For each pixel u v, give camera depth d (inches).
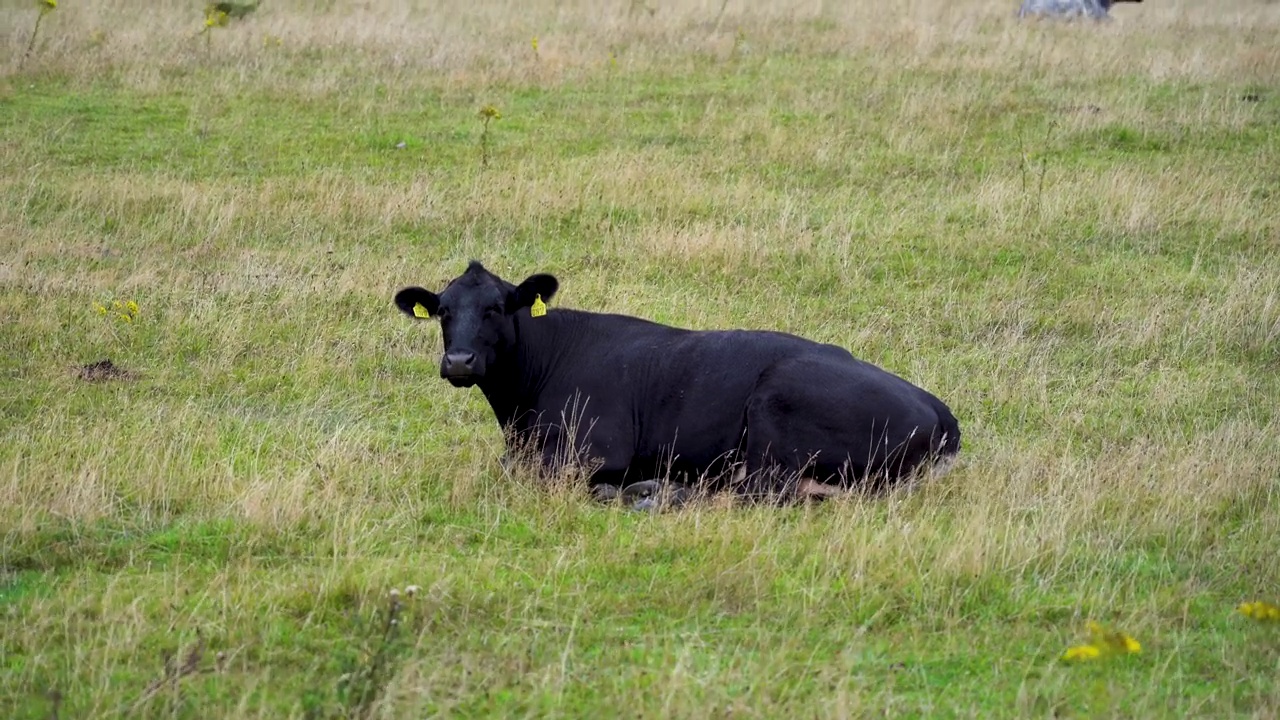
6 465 1294.3
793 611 1062.4
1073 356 1780.3
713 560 1135.0
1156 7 4493.1
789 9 4015.8
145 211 2287.2
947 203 2385.6
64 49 3243.1
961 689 957.2
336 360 1731.1
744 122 2829.7
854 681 953.5
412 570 1111.0
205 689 929.5
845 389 1321.4
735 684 938.1
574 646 1006.4
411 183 2454.5
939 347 1813.5
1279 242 2181.3
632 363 1386.6
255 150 2662.4
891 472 1318.9
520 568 1144.8
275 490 1245.1
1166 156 2632.9
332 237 2207.2
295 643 1000.9
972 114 2874.0
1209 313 1878.7
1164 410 1572.3
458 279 1380.4
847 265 2082.9
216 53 3287.4
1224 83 3110.2
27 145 2630.4
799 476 1317.7
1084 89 3083.2
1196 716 910.4
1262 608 1008.2
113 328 1802.4
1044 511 1241.4
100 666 951.0
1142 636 1029.2
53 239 2149.4
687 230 2178.9
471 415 1587.1
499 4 4018.2
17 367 1676.9
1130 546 1208.2
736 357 1358.3
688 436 1352.1
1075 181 2444.6
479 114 2893.7
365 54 3334.2
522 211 2306.8
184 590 1081.4
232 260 2100.1
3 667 958.4
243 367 1705.2
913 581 1100.5
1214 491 1304.1
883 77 3176.7
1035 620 1064.2
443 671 939.3
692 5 4045.3
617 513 1291.8
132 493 1275.8
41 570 1132.5
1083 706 930.7
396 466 1379.2
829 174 2539.4
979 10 4153.5
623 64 3297.2
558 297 1939.0
